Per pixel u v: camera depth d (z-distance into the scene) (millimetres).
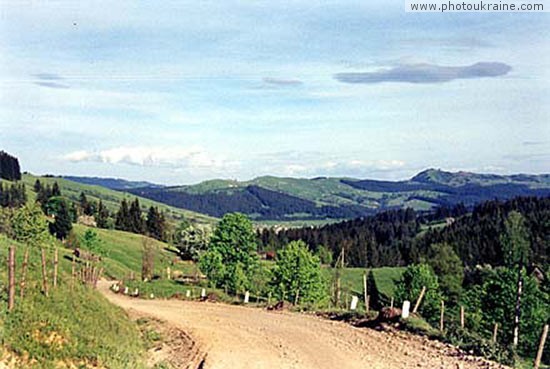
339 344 27531
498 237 144500
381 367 22234
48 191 187375
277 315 41344
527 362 23141
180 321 38312
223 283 76125
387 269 140750
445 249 113188
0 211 67438
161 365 24672
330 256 138875
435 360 22750
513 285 54938
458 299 92500
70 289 28016
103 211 174750
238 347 27938
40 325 20406
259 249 170125
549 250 128625
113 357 21484
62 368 18500
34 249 32969
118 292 69125
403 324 29906
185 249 131875
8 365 17047
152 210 180125
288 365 23516
